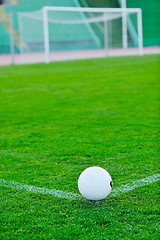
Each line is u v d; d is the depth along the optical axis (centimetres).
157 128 641
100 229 306
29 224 319
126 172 433
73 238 294
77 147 541
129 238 291
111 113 781
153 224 311
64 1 3509
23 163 482
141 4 3769
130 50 3120
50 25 3291
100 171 338
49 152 524
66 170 449
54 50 3316
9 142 585
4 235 302
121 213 333
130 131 626
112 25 3269
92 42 3375
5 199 371
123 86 1147
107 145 546
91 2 3494
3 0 3838
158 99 922
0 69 1780
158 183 397
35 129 667
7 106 895
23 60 2427
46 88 1158
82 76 1410
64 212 339
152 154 496
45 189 393
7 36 3362
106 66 1731
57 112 811
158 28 3656
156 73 1419
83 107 857
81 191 336
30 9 3616
